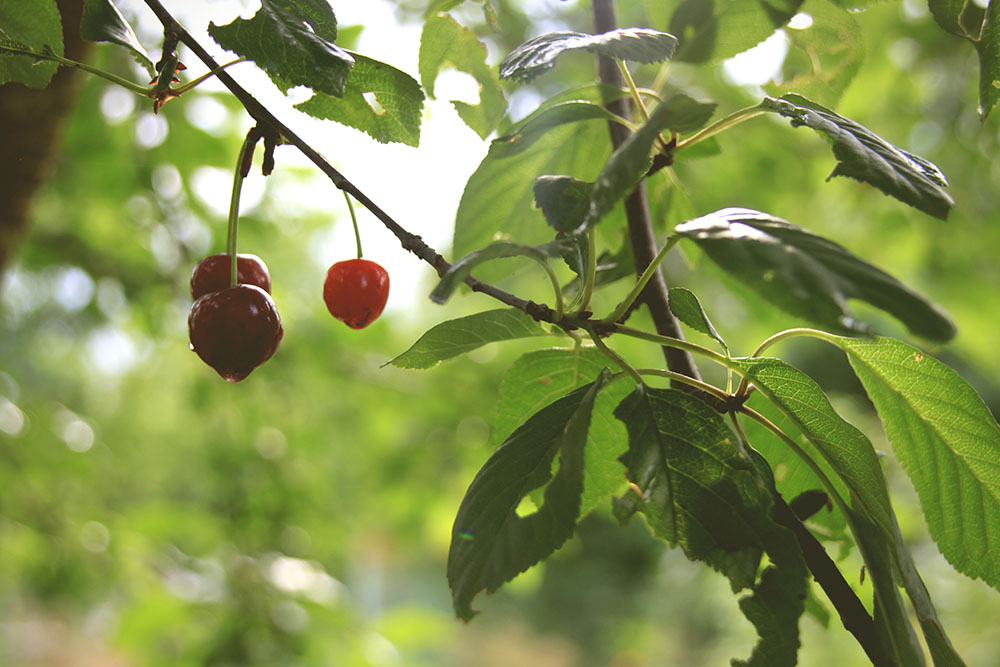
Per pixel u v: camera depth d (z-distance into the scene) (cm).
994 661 123
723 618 191
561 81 112
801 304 38
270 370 113
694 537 43
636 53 43
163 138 89
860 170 41
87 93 84
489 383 115
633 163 40
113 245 106
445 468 116
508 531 42
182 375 140
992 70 45
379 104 47
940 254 125
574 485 42
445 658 350
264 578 101
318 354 113
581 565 314
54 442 112
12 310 135
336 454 128
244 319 46
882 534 43
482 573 42
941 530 45
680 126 41
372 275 49
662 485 43
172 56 45
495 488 43
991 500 44
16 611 320
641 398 43
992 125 112
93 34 45
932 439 45
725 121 45
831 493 44
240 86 45
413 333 134
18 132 62
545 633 329
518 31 107
